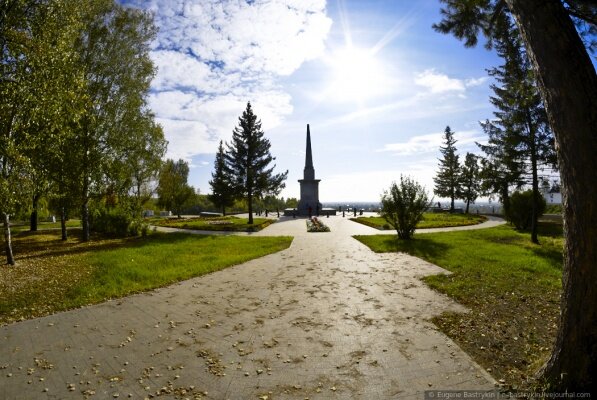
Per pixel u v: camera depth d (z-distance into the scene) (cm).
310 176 4412
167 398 381
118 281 921
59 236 2292
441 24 923
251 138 3400
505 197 2412
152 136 2380
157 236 2181
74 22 1311
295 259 1227
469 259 1122
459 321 584
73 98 1269
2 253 1527
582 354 325
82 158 1825
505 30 916
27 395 392
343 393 381
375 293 771
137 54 2062
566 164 333
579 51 328
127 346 518
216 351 495
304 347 501
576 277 330
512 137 1717
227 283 890
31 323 625
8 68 1106
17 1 1124
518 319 587
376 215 4244
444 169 4991
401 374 420
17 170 1142
